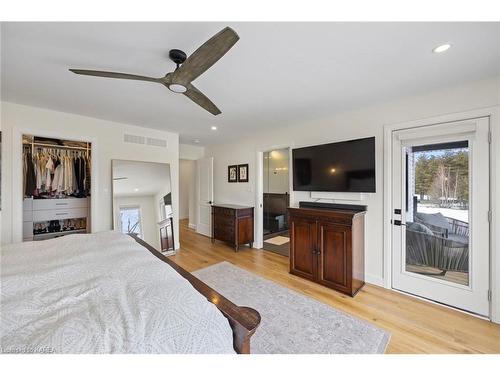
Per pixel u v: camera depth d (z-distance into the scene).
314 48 1.56
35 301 0.94
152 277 1.17
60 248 1.63
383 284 2.68
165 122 3.48
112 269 1.26
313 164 3.23
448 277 2.30
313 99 2.53
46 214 3.42
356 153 2.78
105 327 0.76
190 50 1.59
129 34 1.41
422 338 1.78
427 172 2.42
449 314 2.12
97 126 3.28
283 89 2.26
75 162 3.61
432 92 2.31
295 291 2.58
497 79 1.99
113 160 3.43
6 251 1.56
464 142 2.19
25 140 3.19
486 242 2.06
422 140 2.42
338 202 3.06
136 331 0.75
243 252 4.12
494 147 2.00
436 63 1.77
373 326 1.93
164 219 3.98
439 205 2.36
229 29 1.04
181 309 0.88
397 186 2.59
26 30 1.36
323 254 2.71
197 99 1.84
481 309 2.09
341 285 2.54
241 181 4.71
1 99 2.49
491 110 2.01
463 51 1.60
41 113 2.80
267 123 3.54
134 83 2.09
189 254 3.99
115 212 3.42
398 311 2.17
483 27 1.34
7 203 2.58
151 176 3.85
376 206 2.74
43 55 1.64
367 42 1.50
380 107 2.68
